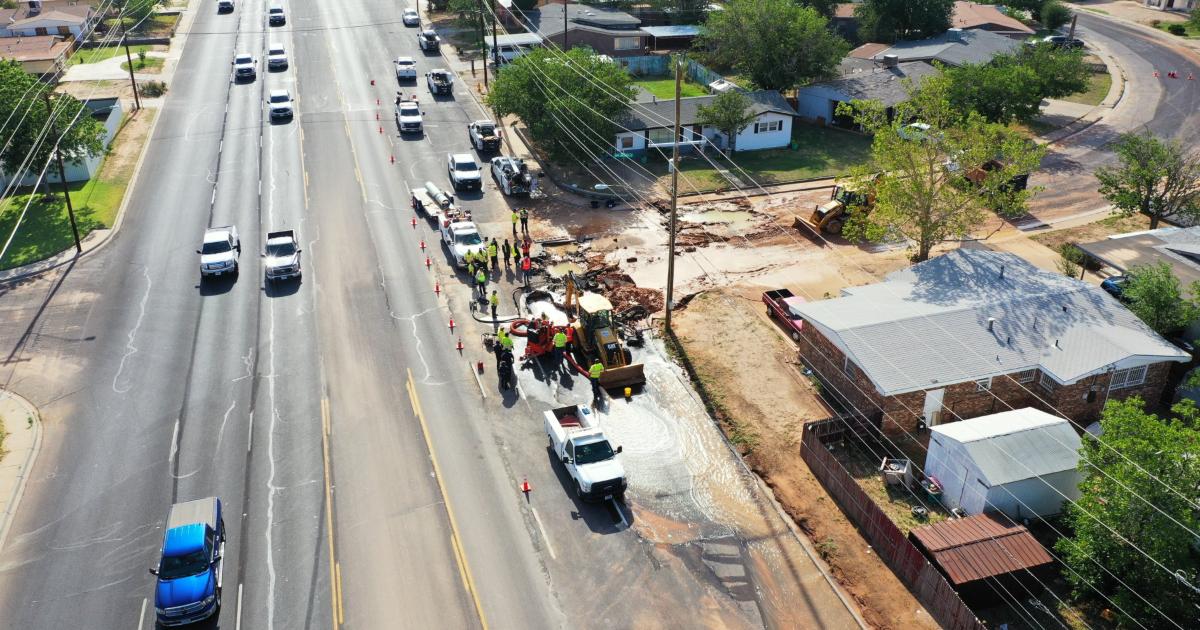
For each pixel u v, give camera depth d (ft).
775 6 244.22
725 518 96.94
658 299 145.79
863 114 156.76
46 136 169.68
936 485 99.76
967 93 221.87
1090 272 153.89
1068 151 219.00
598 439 100.58
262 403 116.47
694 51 290.35
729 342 132.67
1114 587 82.84
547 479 102.37
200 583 81.97
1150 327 118.32
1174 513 77.05
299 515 96.12
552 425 105.40
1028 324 117.08
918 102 153.48
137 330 134.92
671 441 110.11
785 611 84.69
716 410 116.26
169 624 81.00
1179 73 285.43
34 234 165.99
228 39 300.40
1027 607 84.17
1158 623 79.25
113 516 96.37
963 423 101.19
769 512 97.96
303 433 110.22
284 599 85.10
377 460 105.19
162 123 225.97
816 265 158.10
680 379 123.65
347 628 81.92
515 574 88.38
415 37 307.37
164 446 108.06
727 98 208.44
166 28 307.99
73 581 87.66
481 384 121.29
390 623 82.43
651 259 160.76
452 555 90.63
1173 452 78.07
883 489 101.50
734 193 192.75
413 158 207.72
